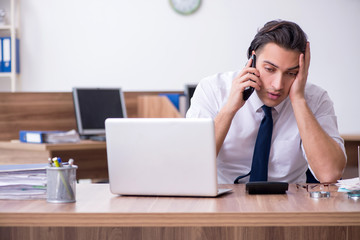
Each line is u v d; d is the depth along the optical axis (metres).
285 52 2.08
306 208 1.58
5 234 1.60
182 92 4.77
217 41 6.77
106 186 2.13
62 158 4.30
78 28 6.75
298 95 2.19
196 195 1.79
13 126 4.19
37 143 3.75
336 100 6.82
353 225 1.52
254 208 1.58
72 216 1.55
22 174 1.81
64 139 3.83
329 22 6.75
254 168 2.24
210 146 1.75
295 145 2.38
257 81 2.15
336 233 1.55
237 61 6.79
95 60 6.78
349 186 1.84
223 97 2.44
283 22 2.12
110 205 1.66
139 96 4.60
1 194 1.81
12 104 4.19
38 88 6.77
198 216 1.52
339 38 6.77
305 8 6.74
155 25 6.76
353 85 6.80
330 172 2.15
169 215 1.53
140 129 1.80
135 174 1.82
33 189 1.81
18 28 6.73
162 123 1.78
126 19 6.75
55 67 6.77
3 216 1.56
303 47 2.12
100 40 6.77
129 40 6.77
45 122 4.26
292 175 2.44
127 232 1.58
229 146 2.40
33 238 1.60
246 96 2.19
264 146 2.24
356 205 1.63
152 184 1.81
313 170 2.19
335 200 1.72
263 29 2.14
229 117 2.20
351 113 6.83
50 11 6.73
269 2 6.73
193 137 1.76
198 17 6.75
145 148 1.80
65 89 6.78
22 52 6.75
